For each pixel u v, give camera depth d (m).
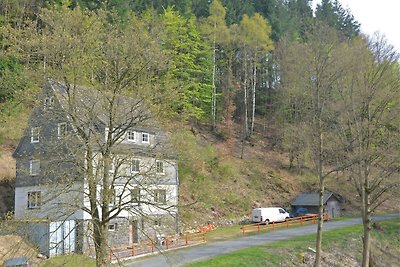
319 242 27.86
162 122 21.00
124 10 48.06
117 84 18.62
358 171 31.02
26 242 21.70
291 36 72.62
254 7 85.44
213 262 27.55
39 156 21.19
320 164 28.66
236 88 68.31
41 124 20.34
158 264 26.83
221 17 63.88
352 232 39.09
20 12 45.88
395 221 46.53
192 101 62.47
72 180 19.00
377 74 29.39
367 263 29.58
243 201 49.75
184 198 44.06
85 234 18.27
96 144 19.89
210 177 50.72
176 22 53.12
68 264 22.20
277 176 57.94
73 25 19.19
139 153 19.91
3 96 40.22
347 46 32.25
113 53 18.83
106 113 19.22
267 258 29.95
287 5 91.88
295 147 55.66
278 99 64.38
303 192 55.69
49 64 19.12
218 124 66.56
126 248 31.12
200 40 63.09
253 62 69.38
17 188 34.25
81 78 19.48
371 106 29.62
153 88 20.48
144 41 19.22
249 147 64.00
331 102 30.25
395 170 29.11
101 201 18.88
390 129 30.39
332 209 53.25
